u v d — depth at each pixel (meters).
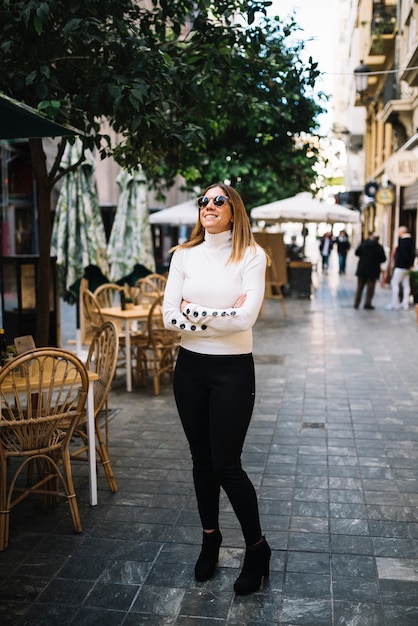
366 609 3.18
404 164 15.52
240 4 5.31
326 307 16.06
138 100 4.62
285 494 4.60
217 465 3.25
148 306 8.41
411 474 4.97
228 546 3.83
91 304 8.34
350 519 4.19
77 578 3.48
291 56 6.76
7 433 4.07
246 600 3.26
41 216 5.66
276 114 9.02
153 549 3.80
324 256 28.47
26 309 7.11
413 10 17.56
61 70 5.10
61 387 3.93
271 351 10.20
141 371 8.04
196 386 3.28
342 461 5.26
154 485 4.78
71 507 4.00
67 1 4.70
